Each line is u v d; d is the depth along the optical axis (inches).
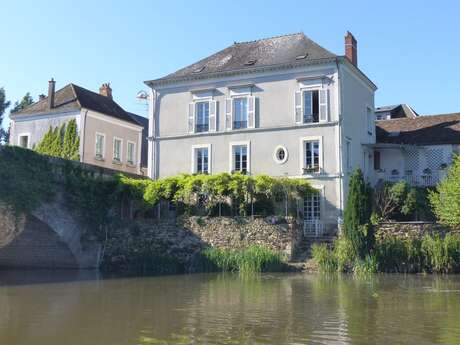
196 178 1002.1
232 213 1010.1
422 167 1178.6
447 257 803.4
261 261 879.7
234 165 1147.3
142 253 999.0
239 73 1157.1
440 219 898.7
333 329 415.2
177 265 948.0
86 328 424.8
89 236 1003.9
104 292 643.5
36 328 426.6
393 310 497.4
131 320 457.1
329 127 1069.8
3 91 1914.4
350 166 1100.5
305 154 1089.4
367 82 1236.5
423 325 429.1
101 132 1386.6
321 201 1055.6
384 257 828.0
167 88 1237.7
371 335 394.3
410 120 1348.4
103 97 1517.0
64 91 1401.3
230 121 1161.4
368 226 839.7
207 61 1250.6
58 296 610.5
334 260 846.5
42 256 1018.7
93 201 1016.2
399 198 1010.1
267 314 480.1
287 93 1117.1
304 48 1147.3
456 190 839.1
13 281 776.9
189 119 1201.4
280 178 993.5
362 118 1197.7
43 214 911.0
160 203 1084.5
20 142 1378.0
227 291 637.9
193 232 988.6
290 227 919.7
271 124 1122.0
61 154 1307.8
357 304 532.4
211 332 407.2
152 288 677.9
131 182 1054.4
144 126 1702.8
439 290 631.2
